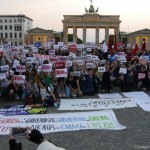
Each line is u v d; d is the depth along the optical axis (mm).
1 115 15688
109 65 23625
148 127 14195
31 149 11555
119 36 124562
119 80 25203
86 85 21938
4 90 20172
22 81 20109
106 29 124438
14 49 32344
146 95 21438
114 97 20797
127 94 21859
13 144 6547
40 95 18672
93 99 19750
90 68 23172
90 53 35906
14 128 6707
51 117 15109
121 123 14836
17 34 171750
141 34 124188
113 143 12070
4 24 171875
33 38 131250
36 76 19438
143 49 35375
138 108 18125
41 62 26438
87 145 11875
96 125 14359
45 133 13453
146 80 23438
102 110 16859
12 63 27062
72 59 27125
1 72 22234
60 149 6219
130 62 27719
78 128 14023
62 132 13578
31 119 14930
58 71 20891
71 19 123188
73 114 15500
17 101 19875
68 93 20984
